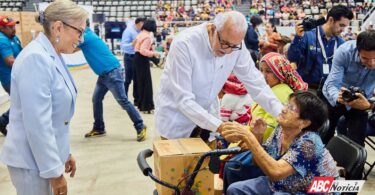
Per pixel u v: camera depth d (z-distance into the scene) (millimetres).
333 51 3357
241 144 2213
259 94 2350
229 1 19500
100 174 3633
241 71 2350
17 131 1645
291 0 18766
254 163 2115
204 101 2279
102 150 4285
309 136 1859
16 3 19188
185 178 1863
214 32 2084
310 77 3424
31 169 1664
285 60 2539
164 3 19656
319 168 1846
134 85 6270
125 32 6457
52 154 1606
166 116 2301
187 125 2279
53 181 1659
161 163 1840
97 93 4668
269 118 2420
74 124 5395
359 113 2865
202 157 1779
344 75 2896
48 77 1596
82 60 12133
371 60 2576
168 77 2213
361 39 2547
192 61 2111
